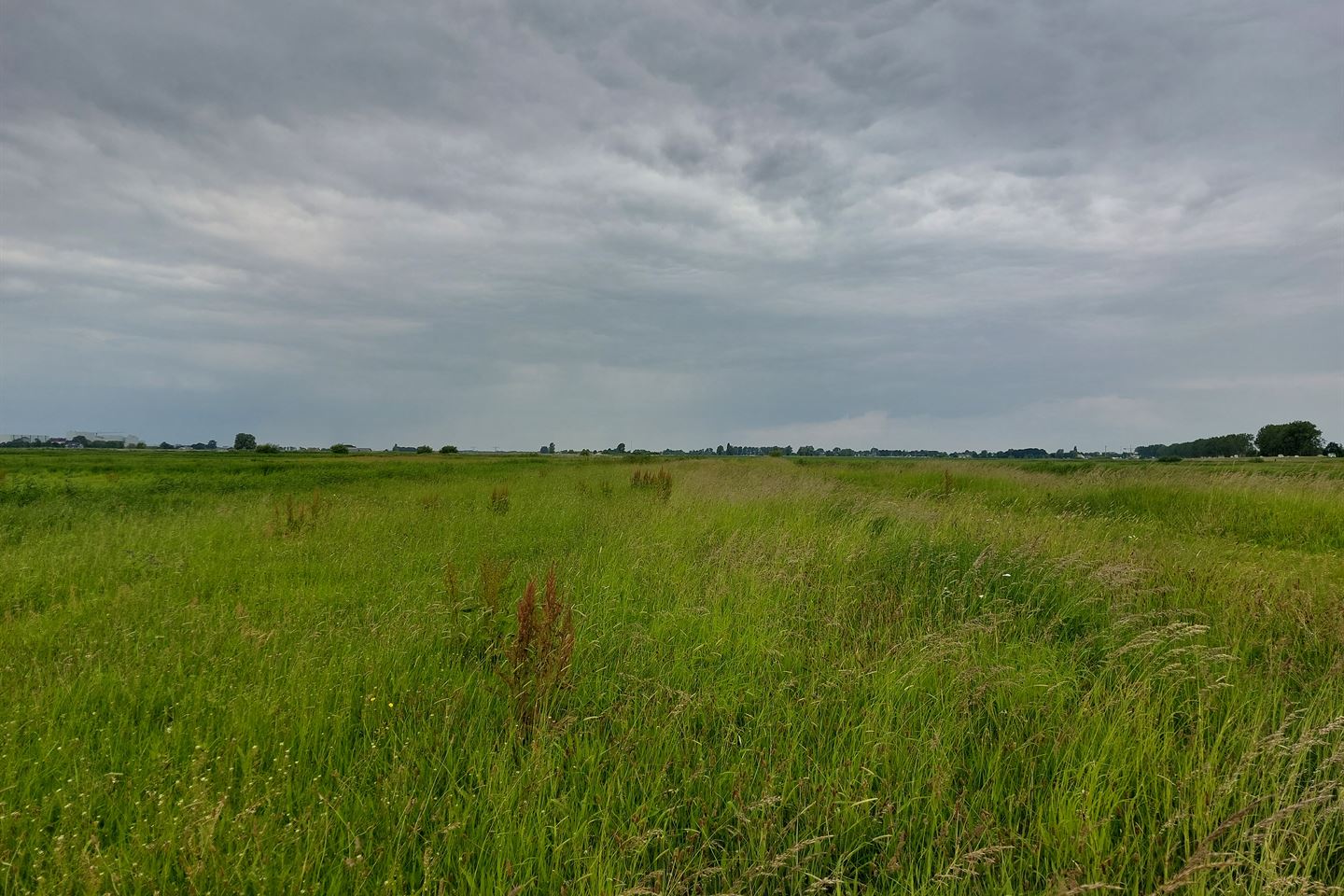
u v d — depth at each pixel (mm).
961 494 14953
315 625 5250
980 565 6359
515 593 5914
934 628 4910
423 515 11953
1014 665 4047
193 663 4430
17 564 7516
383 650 4402
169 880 2324
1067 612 5410
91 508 14055
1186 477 16656
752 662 4312
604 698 3789
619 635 4887
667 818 2699
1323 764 2688
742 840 2615
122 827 2633
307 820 2537
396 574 7203
